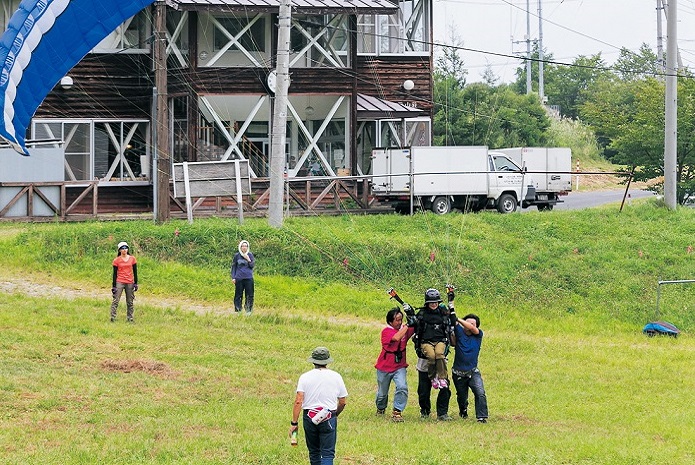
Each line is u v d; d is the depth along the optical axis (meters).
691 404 26.91
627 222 49.41
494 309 39.50
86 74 57.25
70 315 32.75
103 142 58.25
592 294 41.03
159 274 39.75
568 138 101.19
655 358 33.19
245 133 57.25
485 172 51.84
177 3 52.03
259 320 34.88
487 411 24.25
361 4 54.72
